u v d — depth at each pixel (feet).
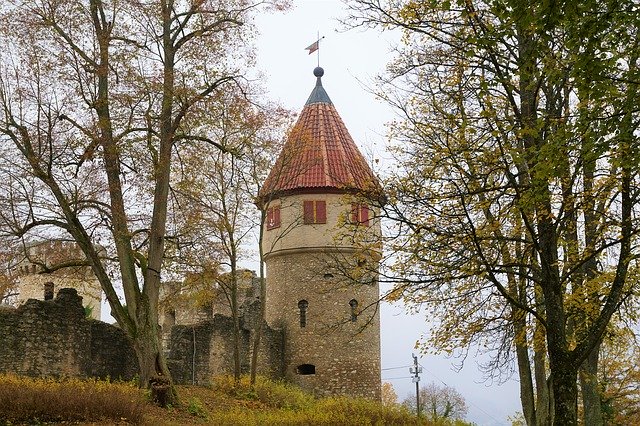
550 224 41.91
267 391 103.71
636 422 105.81
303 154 132.57
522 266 43.52
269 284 136.15
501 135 44.27
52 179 76.95
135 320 78.38
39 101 77.10
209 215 105.60
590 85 38.09
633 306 51.52
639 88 37.14
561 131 38.24
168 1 84.64
